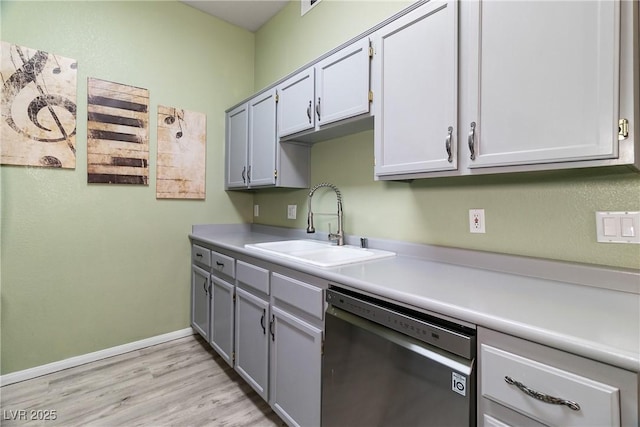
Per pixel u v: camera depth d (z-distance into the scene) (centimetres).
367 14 189
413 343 92
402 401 94
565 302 86
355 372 110
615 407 58
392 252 168
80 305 212
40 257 198
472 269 131
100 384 190
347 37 203
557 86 90
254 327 171
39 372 197
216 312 216
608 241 103
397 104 134
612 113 81
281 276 149
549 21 92
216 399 177
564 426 64
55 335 203
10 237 188
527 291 97
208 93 271
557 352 66
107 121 220
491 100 104
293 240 225
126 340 232
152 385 190
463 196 142
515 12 99
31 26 190
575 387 63
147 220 240
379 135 142
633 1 80
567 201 112
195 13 264
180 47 255
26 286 193
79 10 208
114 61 222
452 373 81
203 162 269
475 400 78
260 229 285
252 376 172
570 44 88
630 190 99
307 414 133
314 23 229
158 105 243
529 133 96
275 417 163
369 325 106
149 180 240
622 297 91
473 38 109
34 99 192
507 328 72
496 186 131
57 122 200
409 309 96
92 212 216
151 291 243
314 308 128
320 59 175
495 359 75
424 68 124
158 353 230
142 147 236
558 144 90
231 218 287
